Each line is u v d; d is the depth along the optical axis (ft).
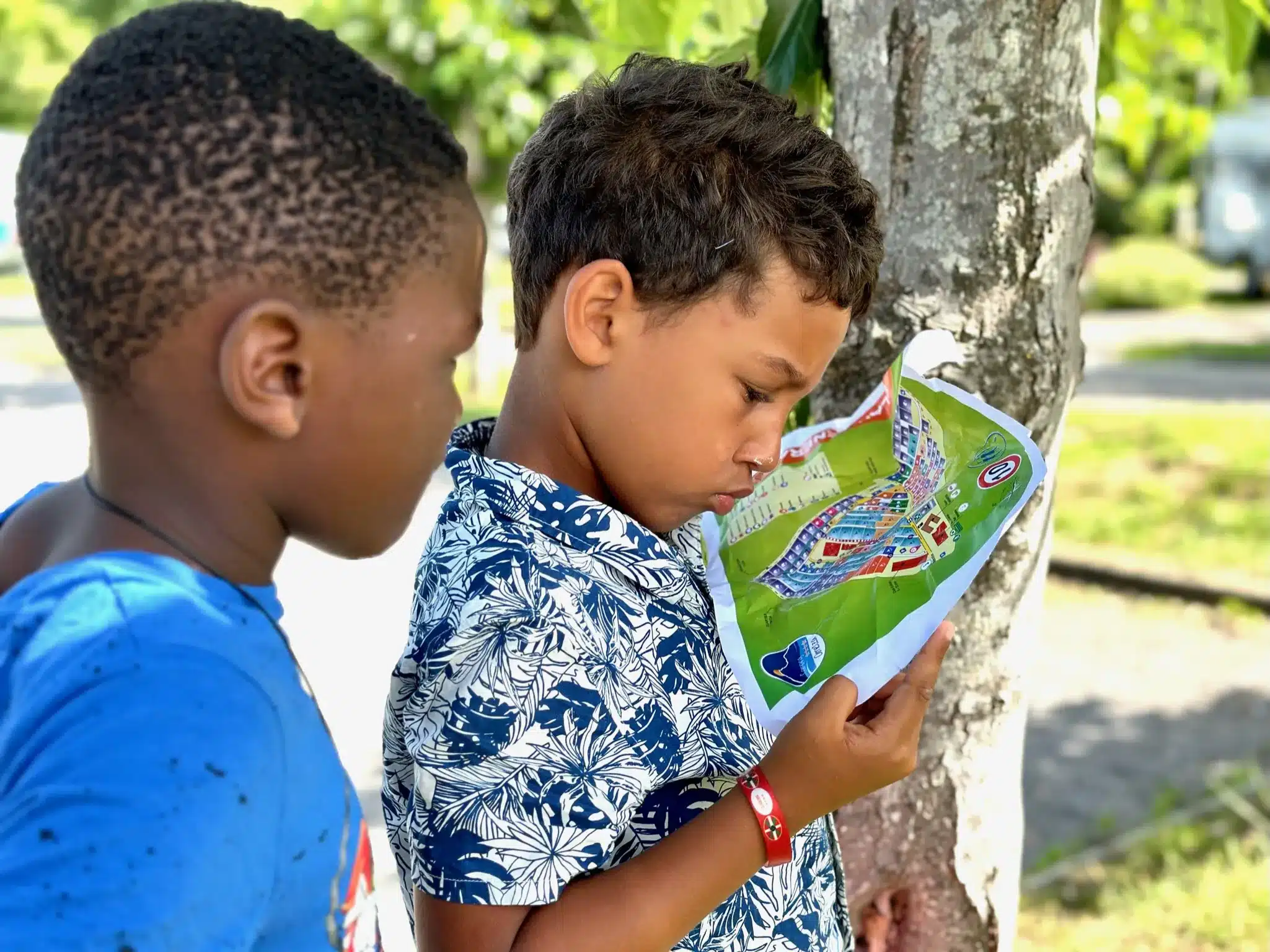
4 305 63.21
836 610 4.42
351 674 15.66
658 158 4.04
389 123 2.92
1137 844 12.33
